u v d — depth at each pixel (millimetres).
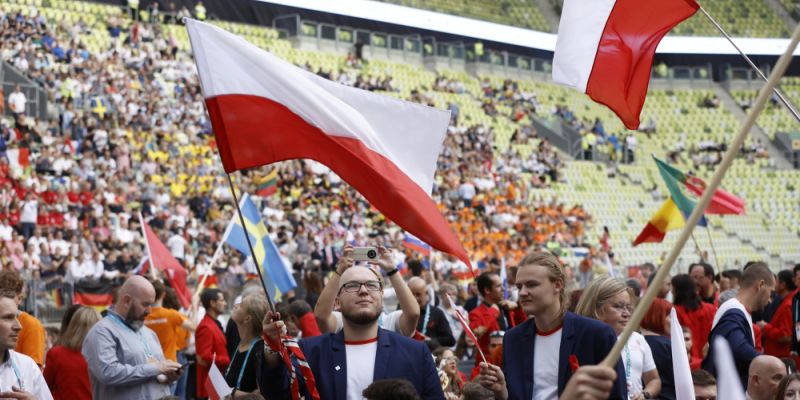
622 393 4797
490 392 5566
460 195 31594
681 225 12398
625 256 34781
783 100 6820
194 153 27203
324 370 5066
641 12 7125
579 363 4809
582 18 7164
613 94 7105
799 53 45719
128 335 6859
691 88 44844
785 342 8812
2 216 20031
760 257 36781
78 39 29938
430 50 40531
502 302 7988
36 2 30938
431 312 9523
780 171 41375
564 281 4988
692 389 5008
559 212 33906
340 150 5348
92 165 23719
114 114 26734
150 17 33094
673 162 41031
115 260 19250
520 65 42812
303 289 19938
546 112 40938
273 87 5270
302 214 26031
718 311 6895
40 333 7449
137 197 23375
